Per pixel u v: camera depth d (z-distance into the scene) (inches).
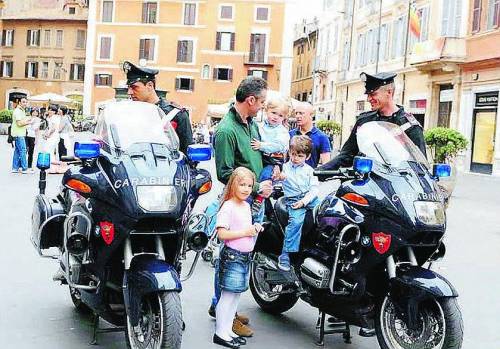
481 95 1211.9
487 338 251.1
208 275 325.1
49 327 237.5
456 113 1279.5
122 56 2603.3
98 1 2613.2
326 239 219.1
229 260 224.5
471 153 1232.8
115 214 189.9
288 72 2506.2
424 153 231.1
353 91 1892.2
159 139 205.8
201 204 558.9
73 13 3056.1
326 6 2255.2
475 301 302.8
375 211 201.9
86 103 2632.9
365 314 211.5
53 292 281.7
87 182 194.5
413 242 199.0
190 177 202.2
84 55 3034.0
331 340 238.8
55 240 221.0
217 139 234.4
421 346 197.8
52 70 3056.1
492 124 1177.4
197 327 245.6
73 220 201.5
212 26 2524.6
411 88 1476.4
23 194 577.3
